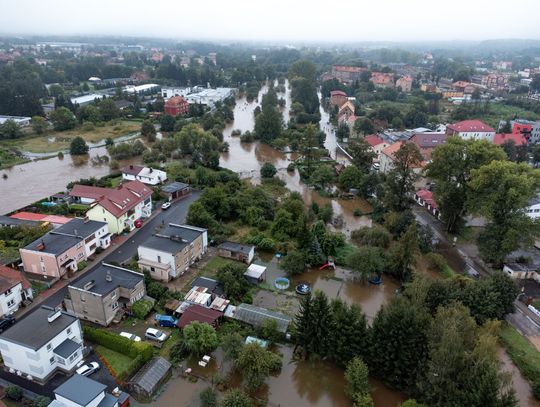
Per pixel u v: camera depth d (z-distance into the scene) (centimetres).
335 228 8544
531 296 6228
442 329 4175
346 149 13700
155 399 4297
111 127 16988
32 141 14850
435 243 7856
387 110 17738
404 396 4381
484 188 7138
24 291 5628
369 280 6606
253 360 4356
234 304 5838
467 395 3694
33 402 4078
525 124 14925
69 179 11038
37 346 4203
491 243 6875
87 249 6744
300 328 4841
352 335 4550
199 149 12081
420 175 9856
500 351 5138
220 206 8456
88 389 3869
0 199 9562
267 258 7188
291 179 11550
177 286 6166
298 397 4450
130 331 5209
